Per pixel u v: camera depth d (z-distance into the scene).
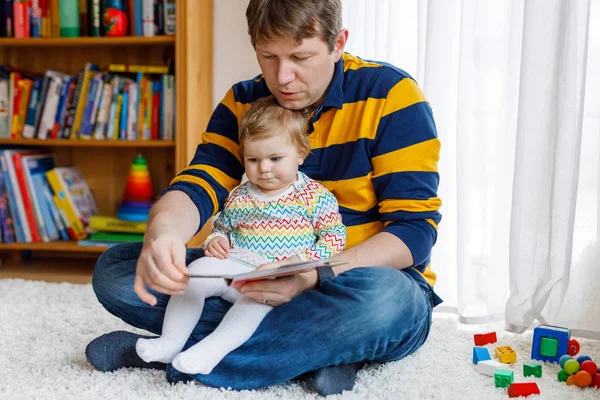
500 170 1.92
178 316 1.28
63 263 2.61
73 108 2.47
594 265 1.81
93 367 1.38
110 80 2.46
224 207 1.48
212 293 1.33
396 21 2.05
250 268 1.36
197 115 2.38
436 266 2.03
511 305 1.81
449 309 2.04
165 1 2.38
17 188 2.47
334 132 1.45
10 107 2.49
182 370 1.18
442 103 1.98
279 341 1.23
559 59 1.76
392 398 1.25
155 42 2.40
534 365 1.41
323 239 1.37
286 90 1.36
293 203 1.41
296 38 1.29
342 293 1.21
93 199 2.69
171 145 2.38
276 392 1.26
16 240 2.50
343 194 1.45
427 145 1.41
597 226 1.82
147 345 1.23
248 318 1.25
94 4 2.43
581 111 1.76
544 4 1.77
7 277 2.38
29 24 2.46
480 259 1.94
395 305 1.22
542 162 1.79
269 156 1.39
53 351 1.50
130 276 1.36
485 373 1.42
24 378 1.32
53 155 2.69
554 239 1.79
